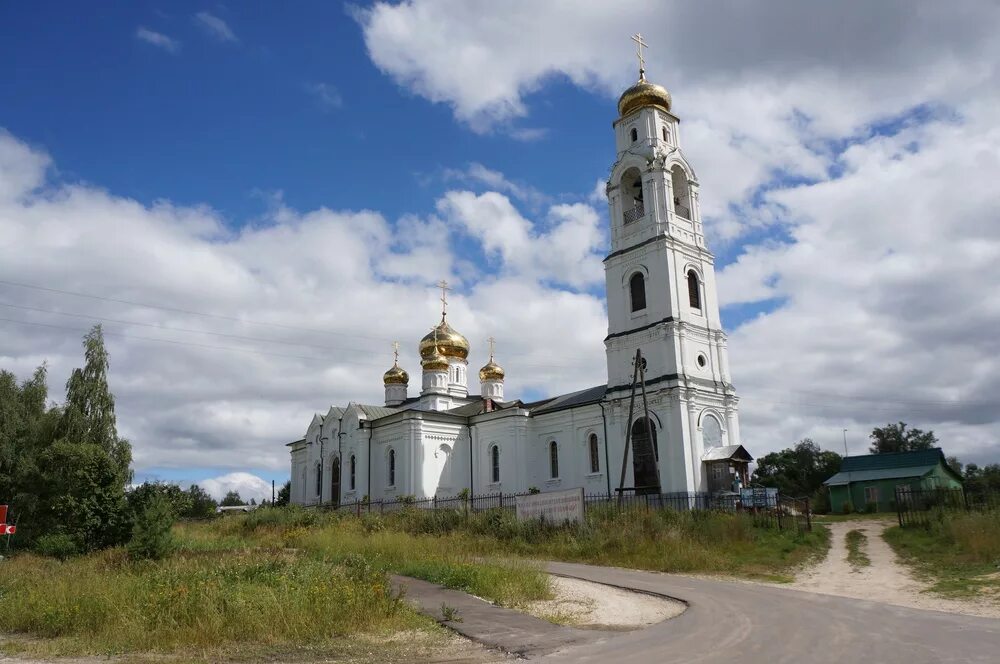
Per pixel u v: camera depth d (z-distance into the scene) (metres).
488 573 20.48
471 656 12.09
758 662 10.91
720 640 12.84
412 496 53.22
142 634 13.51
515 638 13.50
